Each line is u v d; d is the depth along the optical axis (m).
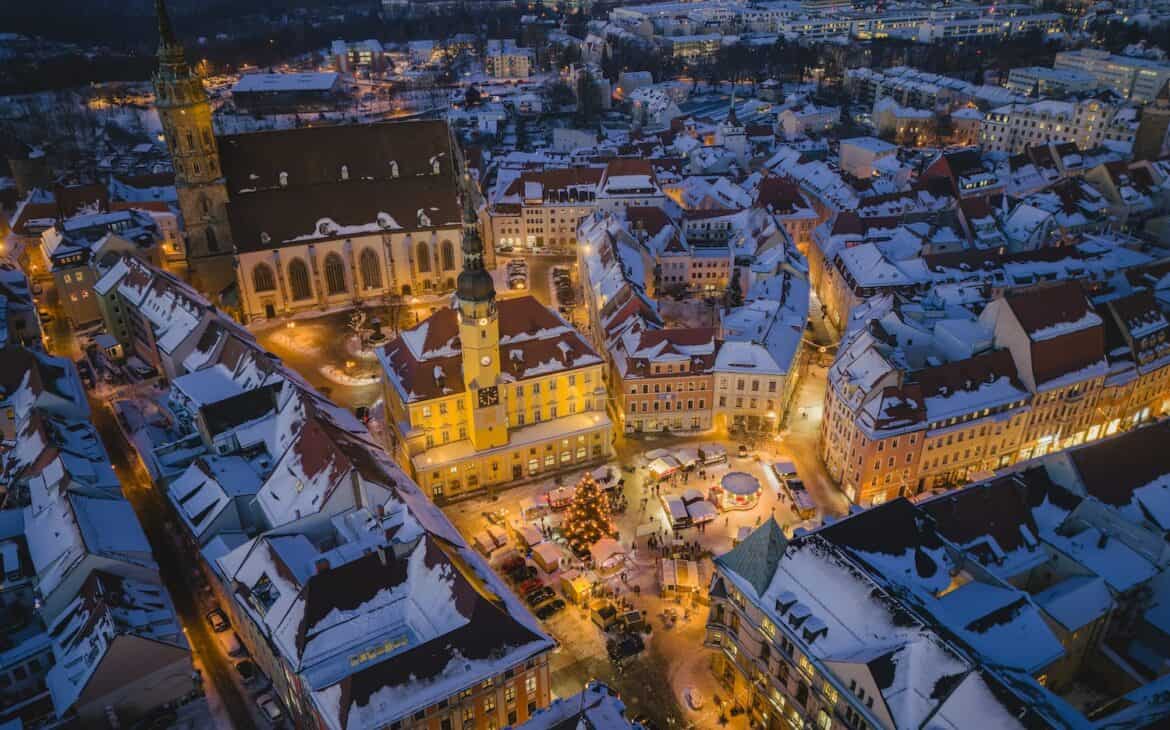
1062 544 100.44
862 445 119.75
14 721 85.19
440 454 125.44
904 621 77.19
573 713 73.81
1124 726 71.25
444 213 195.62
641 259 180.38
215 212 180.12
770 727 88.81
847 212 199.25
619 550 111.44
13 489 111.31
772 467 131.50
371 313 189.88
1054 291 130.88
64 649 90.62
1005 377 127.25
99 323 180.12
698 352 139.88
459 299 115.75
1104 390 133.88
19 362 128.00
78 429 123.06
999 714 68.56
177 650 90.56
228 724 90.25
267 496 107.81
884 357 124.38
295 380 127.81
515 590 108.25
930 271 168.75
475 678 81.06
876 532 91.12
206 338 141.88
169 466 119.62
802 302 169.75
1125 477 106.56
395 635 86.06
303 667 81.50
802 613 82.75
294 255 185.50
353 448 107.75
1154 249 191.38
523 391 129.50
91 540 96.12
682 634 101.44
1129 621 96.00
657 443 140.25
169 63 166.62
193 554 113.06
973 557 96.69
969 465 127.69
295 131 190.25
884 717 72.06
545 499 124.25
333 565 90.50
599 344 158.75
